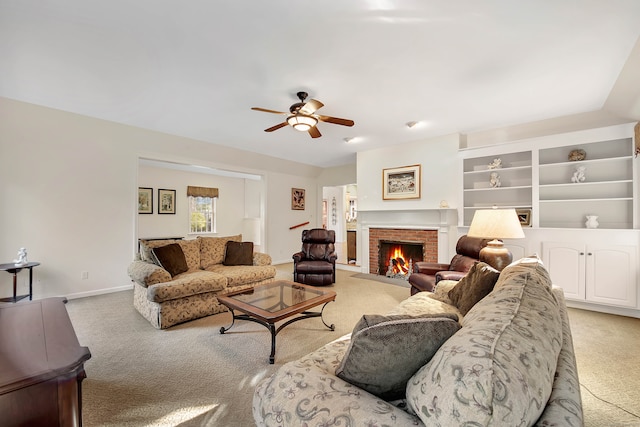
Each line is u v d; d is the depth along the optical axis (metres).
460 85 2.78
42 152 3.51
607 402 1.72
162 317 2.76
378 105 3.27
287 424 0.84
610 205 3.55
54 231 3.62
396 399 0.97
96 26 1.93
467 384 0.59
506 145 3.94
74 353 1.05
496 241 3.03
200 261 3.88
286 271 5.75
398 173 5.05
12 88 2.86
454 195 4.41
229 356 2.25
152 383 1.89
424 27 1.93
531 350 0.72
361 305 3.55
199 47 2.17
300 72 2.52
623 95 2.85
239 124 3.96
